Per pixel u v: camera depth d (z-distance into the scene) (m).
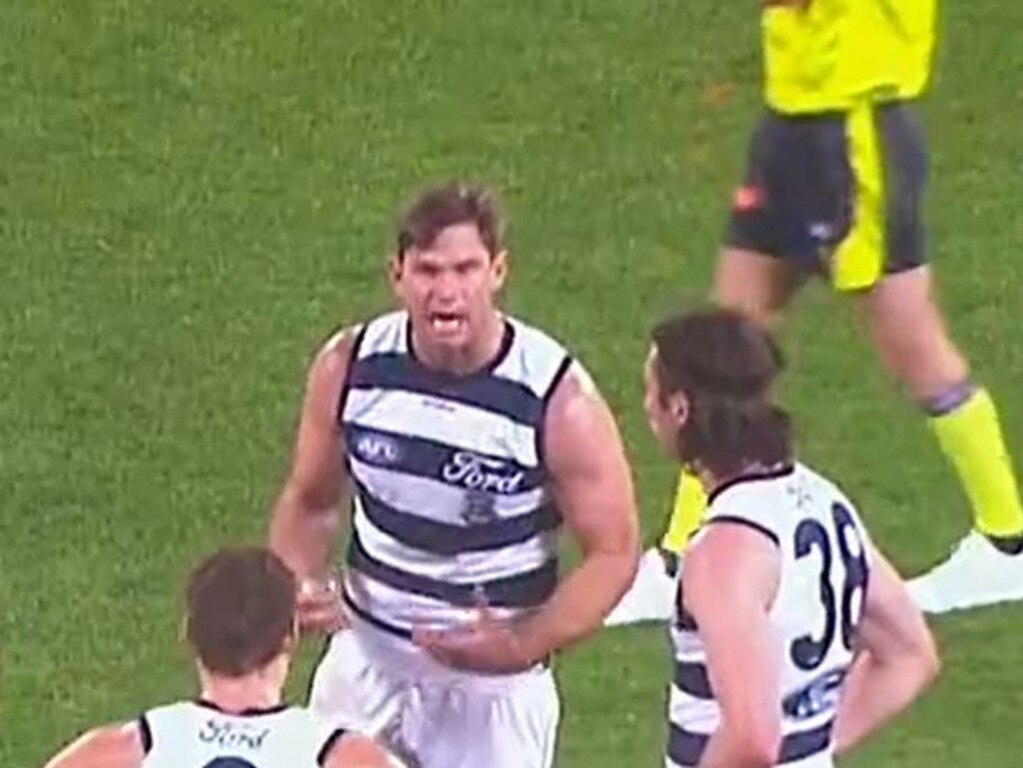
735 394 25.80
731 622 25.09
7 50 53.88
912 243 39.38
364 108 52.44
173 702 36.56
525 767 31.58
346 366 30.30
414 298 29.50
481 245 29.45
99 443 43.06
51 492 41.88
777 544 25.55
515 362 29.86
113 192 50.06
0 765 36.00
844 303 46.25
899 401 44.09
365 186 50.25
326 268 47.88
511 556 30.56
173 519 41.28
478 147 51.44
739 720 24.86
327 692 31.58
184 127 51.88
